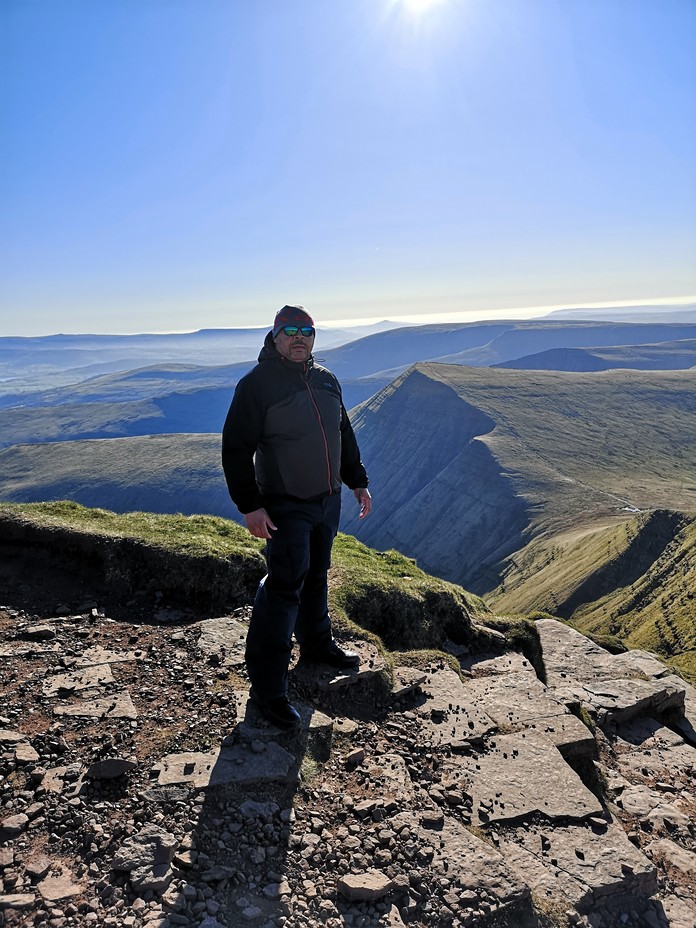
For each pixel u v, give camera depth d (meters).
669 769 6.84
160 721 5.25
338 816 4.46
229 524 11.01
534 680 6.98
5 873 3.65
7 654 6.32
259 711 5.38
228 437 5.07
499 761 5.48
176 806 4.26
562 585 137.62
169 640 6.82
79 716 5.26
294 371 5.23
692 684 9.15
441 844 4.31
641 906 4.48
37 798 4.26
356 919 3.66
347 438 5.94
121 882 3.65
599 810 5.03
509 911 3.90
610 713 7.62
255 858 3.95
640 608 115.25
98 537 8.34
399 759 5.24
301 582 5.34
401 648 7.97
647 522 141.88
